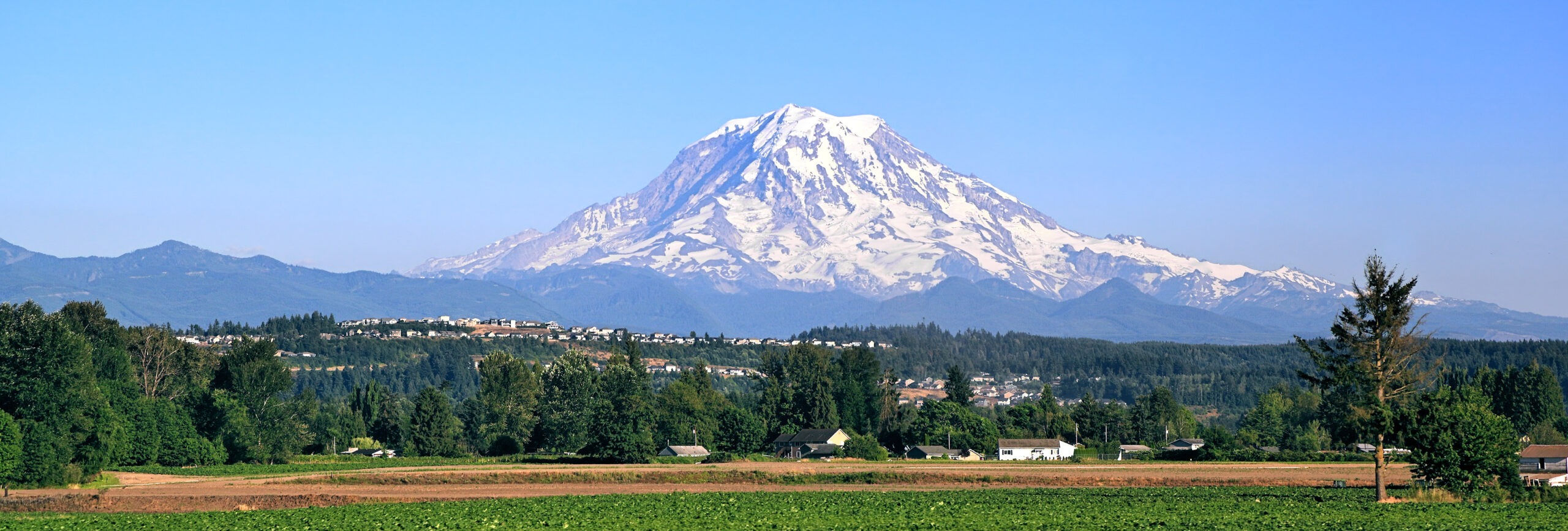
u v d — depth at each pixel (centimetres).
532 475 14638
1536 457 14575
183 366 19962
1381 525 8525
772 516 9594
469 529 8900
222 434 17738
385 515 9788
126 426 16250
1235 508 9950
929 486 13488
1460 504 9838
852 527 8838
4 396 13388
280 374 19125
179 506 10888
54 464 13025
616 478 14612
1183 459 19825
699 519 9419
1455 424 10169
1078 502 10600
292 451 19475
